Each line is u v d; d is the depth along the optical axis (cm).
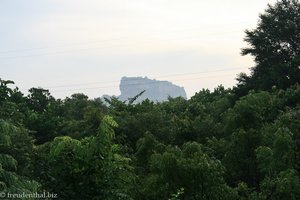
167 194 1377
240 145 1880
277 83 3400
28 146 1445
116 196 890
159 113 2984
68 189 896
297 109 2255
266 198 1455
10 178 803
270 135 1855
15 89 3111
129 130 2725
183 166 1388
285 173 1484
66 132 2984
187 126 2630
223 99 3481
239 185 1527
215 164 1427
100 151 902
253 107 2205
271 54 3969
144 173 1873
